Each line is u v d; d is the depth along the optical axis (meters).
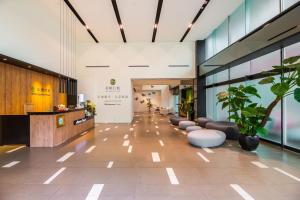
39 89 8.55
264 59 6.93
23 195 2.94
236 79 8.66
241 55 7.21
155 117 17.08
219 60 9.23
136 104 28.00
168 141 6.75
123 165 4.26
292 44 5.58
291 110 5.73
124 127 10.43
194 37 11.88
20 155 5.02
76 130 7.94
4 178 3.55
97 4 7.76
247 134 5.48
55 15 9.52
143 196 2.90
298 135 5.53
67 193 2.99
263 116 5.28
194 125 9.36
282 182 3.36
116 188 3.15
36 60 8.09
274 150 5.49
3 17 6.33
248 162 4.43
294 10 4.77
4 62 6.59
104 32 10.85
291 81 4.48
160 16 8.86
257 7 7.27
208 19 9.27
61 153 5.20
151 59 12.64
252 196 2.89
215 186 3.22
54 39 9.52
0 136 5.98
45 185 3.26
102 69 12.60
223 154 5.09
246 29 7.93
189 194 2.96
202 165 4.25
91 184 3.30
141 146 6.01
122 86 12.64
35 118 5.98
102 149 5.64
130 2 7.59
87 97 12.53
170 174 3.74
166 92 24.45
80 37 11.70
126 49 12.62
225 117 10.18
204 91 12.46
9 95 6.82
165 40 12.34
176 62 12.65
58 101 10.14
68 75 11.16
